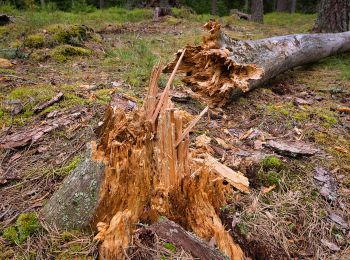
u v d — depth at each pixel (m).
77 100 3.87
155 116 2.21
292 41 5.35
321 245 2.45
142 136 2.15
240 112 4.07
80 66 5.47
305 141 3.51
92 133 3.17
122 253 1.96
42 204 2.46
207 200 2.36
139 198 2.13
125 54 5.83
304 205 2.71
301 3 25.48
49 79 4.73
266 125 3.77
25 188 2.69
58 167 2.86
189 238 2.06
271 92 4.74
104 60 5.82
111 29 9.08
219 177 2.47
